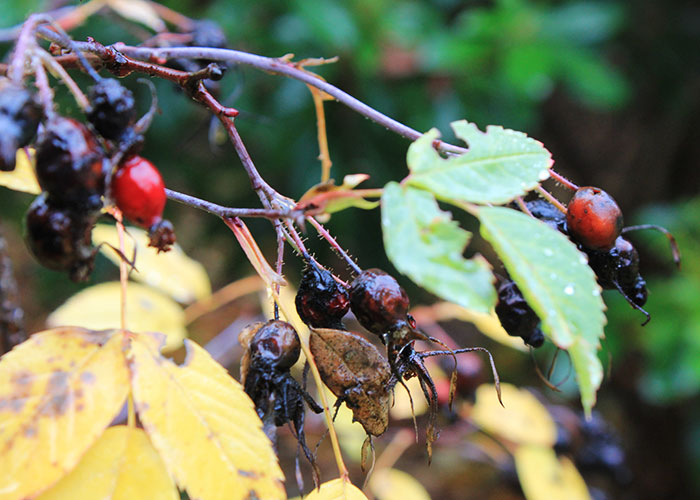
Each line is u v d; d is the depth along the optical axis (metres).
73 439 0.23
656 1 0.89
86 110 0.23
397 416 0.44
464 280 0.23
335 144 0.65
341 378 0.26
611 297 0.74
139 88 0.61
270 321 0.26
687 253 0.77
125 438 0.24
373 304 0.25
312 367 0.26
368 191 0.24
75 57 0.27
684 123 1.04
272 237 0.72
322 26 0.58
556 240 0.23
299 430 0.26
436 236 0.23
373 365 0.26
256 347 0.26
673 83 0.94
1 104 0.22
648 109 1.03
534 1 0.70
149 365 0.24
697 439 0.86
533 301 0.23
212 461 0.23
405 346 0.26
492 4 0.75
